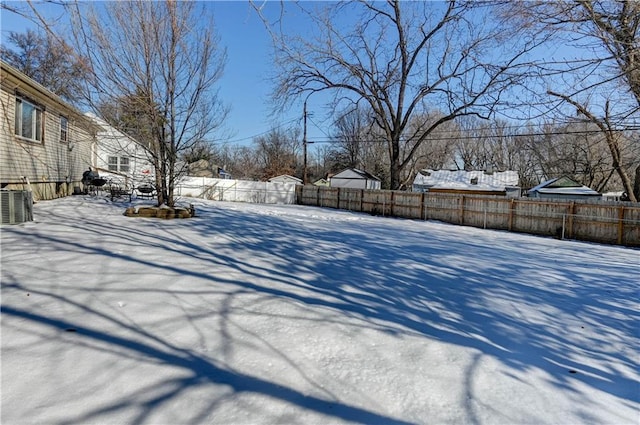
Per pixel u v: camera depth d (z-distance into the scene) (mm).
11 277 3611
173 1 8461
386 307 3484
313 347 2494
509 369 2361
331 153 42125
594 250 8812
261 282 4039
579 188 19812
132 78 8453
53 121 11477
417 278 4750
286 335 2664
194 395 1852
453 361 2422
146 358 2203
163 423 1624
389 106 19203
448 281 4684
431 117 23906
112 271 4043
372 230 10656
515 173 28438
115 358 2180
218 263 4809
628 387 2199
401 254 6570
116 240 5855
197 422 1642
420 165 35000
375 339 2707
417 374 2213
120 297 3244
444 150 35188
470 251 7492
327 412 1773
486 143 37469
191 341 2475
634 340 2965
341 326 2906
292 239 7586
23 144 9383
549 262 6625
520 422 1787
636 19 3520
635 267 6410
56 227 6719
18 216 6883
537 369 2389
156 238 6371
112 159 17000
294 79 18578
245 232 8062
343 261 5578
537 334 3021
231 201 22938
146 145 9805
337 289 3986
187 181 23219
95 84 8195
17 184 9133
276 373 2121
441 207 15266
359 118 35000
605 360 2576
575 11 3723
